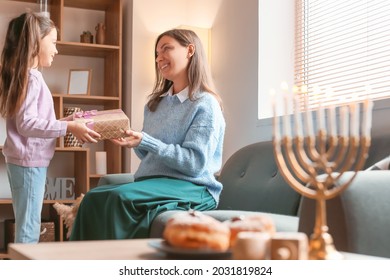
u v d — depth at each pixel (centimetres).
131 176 313
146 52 435
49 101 280
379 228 150
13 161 272
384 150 219
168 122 266
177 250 105
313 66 342
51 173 441
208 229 106
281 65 367
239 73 385
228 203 288
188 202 247
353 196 149
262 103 361
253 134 365
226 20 404
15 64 272
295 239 97
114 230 231
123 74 449
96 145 457
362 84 309
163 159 249
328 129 284
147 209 235
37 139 272
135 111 430
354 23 327
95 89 458
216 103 264
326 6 352
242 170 295
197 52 274
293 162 109
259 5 364
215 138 257
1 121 429
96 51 436
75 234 248
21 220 272
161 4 441
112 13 441
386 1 301
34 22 279
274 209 255
